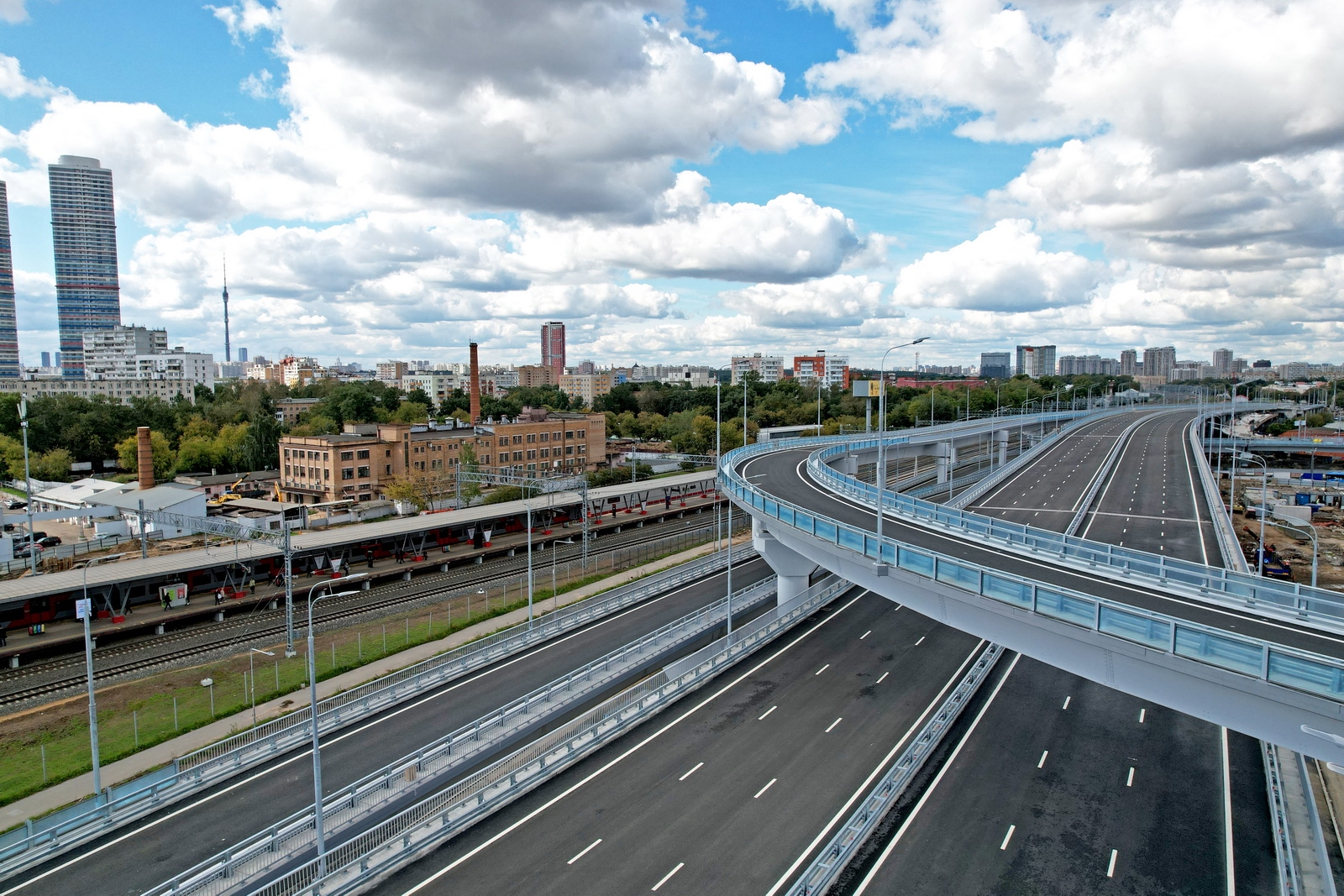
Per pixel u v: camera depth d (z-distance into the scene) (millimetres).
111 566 56469
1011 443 152375
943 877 25234
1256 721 21047
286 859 25625
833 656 44625
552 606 58500
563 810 29297
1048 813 28781
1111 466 101438
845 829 26000
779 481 63438
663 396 195250
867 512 49281
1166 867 25719
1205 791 30156
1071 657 25688
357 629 53312
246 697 41656
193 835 28312
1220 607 29781
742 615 53906
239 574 60875
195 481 107125
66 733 37719
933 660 43750
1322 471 127250
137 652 48906
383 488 102250
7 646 47125
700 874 25344
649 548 77688
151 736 37031
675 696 39156
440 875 25453
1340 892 23969
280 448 107688
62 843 27328
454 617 55656
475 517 75625
